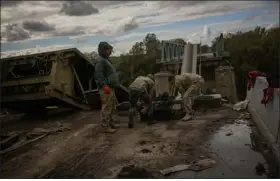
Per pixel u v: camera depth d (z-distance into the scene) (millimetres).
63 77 9664
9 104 9695
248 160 4664
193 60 13430
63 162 5145
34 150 5973
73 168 4801
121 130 7293
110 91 7172
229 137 6113
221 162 4652
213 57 15094
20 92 9547
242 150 5188
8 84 9336
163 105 8375
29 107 10352
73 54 9695
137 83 7562
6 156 5648
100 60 7062
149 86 7828
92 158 5246
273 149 4766
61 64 9539
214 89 14305
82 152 5652
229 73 12875
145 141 6074
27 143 6445
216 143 5719
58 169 4797
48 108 11398
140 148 5637
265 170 4207
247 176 4023
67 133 7352
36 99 9086
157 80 11109
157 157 5078
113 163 4910
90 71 11312
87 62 10719
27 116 10523
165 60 15812
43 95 9008
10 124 9023
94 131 7383
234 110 9406
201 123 7613
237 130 6684
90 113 10562
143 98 7586
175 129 7059
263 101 5641
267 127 5934
